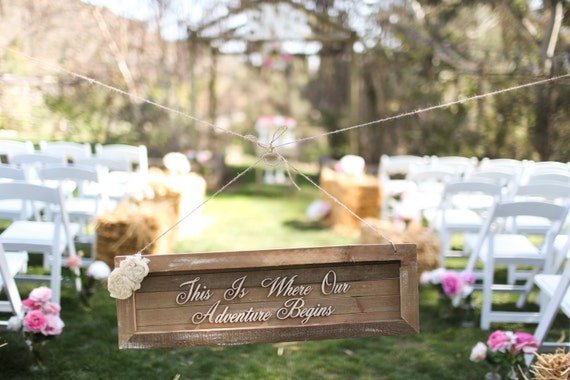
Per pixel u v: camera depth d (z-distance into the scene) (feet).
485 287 11.10
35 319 8.56
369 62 28.19
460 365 9.64
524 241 12.08
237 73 41.65
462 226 13.73
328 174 22.17
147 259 5.77
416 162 20.13
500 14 22.91
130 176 16.48
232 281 5.91
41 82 20.49
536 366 7.16
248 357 9.88
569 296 8.67
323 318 6.00
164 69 25.75
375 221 15.75
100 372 9.10
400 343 10.57
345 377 9.22
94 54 22.49
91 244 14.61
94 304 11.91
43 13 20.38
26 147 15.64
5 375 8.79
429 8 25.53
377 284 6.07
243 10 26.18
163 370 9.29
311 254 5.92
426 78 26.30
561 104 20.72
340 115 34.17
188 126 27.30
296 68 35.76
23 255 10.00
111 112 23.45
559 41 20.94
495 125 23.61
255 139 6.71
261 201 25.20
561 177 13.14
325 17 26.50
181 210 17.47
